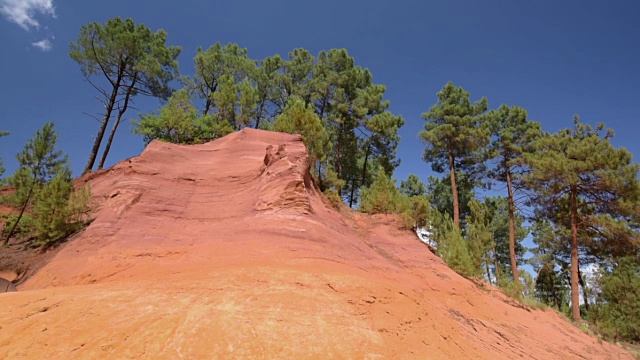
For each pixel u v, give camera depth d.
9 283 9.60
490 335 11.26
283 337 5.78
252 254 9.76
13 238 14.38
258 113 38.72
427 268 17.27
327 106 39.09
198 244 10.77
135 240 10.80
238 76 37.62
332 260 10.20
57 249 11.96
